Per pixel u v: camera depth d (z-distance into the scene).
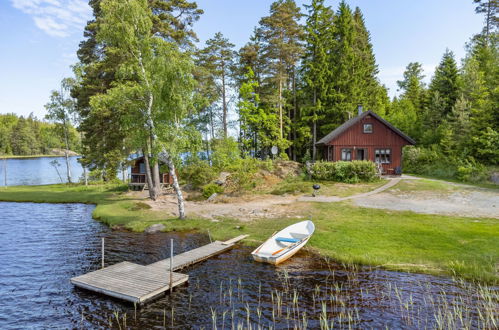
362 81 47.12
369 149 34.50
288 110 49.22
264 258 12.09
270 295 9.71
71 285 10.70
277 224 17.20
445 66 44.78
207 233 16.52
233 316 8.53
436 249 12.63
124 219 19.91
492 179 27.42
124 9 17.89
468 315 8.21
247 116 41.81
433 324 7.87
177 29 31.77
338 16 45.50
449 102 43.81
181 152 18.25
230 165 34.41
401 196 23.03
